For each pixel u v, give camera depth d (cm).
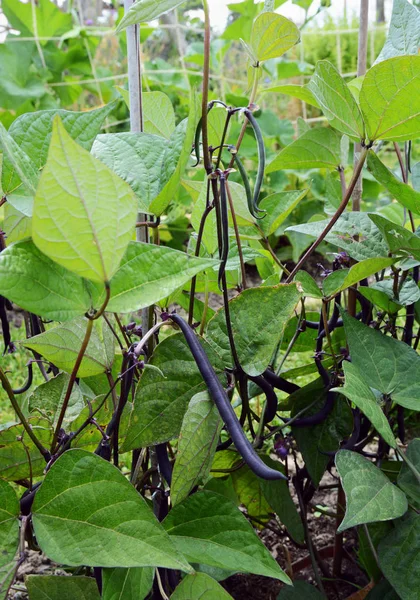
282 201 94
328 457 95
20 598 108
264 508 107
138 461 88
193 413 79
